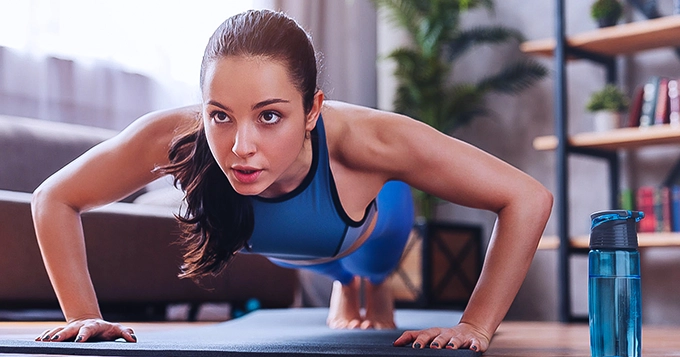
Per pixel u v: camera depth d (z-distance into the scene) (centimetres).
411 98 399
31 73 297
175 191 273
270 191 129
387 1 399
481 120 422
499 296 126
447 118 394
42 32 301
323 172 130
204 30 346
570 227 384
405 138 128
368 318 207
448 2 384
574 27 388
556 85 333
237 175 108
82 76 311
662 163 354
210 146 109
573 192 385
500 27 400
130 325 229
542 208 128
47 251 134
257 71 105
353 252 170
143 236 256
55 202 134
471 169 126
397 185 171
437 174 128
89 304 134
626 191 339
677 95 320
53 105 304
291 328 206
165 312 302
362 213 139
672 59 354
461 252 379
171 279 265
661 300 354
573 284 383
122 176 134
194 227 132
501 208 129
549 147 338
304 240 140
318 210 133
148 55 329
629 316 104
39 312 279
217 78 105
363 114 132
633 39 328
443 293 368
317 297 376
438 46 397
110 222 248
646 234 318
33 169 276
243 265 290
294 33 110
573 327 279
